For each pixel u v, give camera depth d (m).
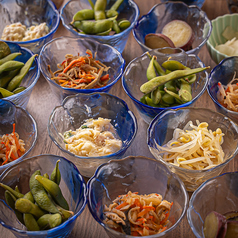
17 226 0.82
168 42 1.28
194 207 0.79
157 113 1.04
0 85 1.13
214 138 0.95
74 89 1.08
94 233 0.90
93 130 1.01
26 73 1.15
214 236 0.75
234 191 0.84
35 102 1.26
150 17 1.44
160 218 0.81
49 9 1.48
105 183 0.88
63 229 0.77
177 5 1.42
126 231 0.78
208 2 1.67
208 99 1.26
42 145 1.12
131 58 1.43
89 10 1.39
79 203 0.81
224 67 1.15
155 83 1.06
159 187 0.88
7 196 0.80
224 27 1.44
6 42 1.26
